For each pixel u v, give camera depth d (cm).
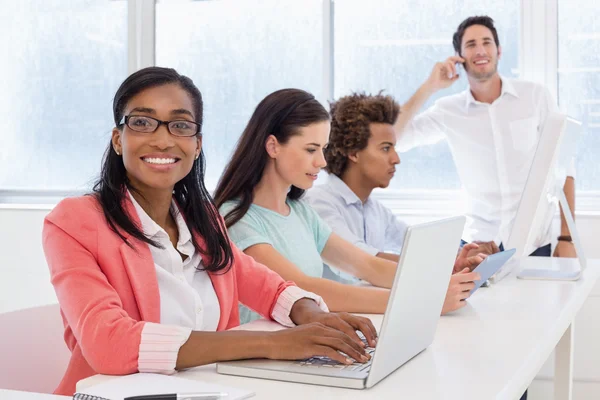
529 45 329
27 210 349
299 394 98
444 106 332
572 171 302
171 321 133
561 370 214
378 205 258
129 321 113
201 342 111
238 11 356
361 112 234
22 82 374
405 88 344
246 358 113
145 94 134
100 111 369
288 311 147
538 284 199
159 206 141
